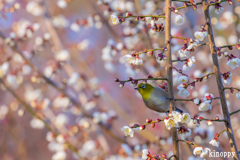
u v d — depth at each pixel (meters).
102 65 17.89
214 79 12.87
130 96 17.77
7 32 14.12
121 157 10.27
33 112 10.54
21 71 10.33
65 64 11.51
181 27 12.10
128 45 10.41
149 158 5.21
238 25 11.34
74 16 18.08
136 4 10.67
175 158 5.34
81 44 13.27
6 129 14.63
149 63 11.10
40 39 10.58
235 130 11.94
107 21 11.15
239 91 5.22
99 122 10.39
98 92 11.10
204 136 8.83
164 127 11.30
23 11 15.43
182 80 5.53
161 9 11.27
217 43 12.27
